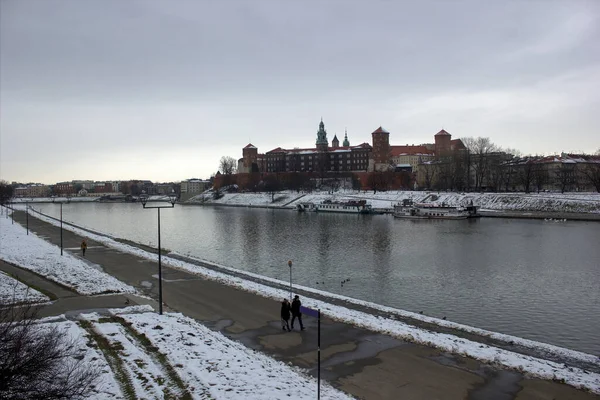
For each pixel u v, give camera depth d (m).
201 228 116.19
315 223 124.44
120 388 19.34
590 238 84.00
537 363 23.92
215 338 26.80
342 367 23.53
